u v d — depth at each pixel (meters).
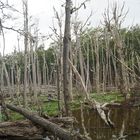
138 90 22.09
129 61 31.11
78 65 41.72
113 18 21.69
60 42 20.42
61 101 18.70
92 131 15.57
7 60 50.03
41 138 14.53
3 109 19.78
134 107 22.64
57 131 12.54
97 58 38.25
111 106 23.00
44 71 47.06
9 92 38.88
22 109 18.95
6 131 14.35
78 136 11.05
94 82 44.34
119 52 21.81
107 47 29.80
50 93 35.72
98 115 19.95
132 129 15.89
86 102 21.55
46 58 55.28
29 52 36.28
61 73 20.67
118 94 32.88
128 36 42.47
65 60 14.73
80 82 17.50
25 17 27.89
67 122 14.48
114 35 21.69
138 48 42.25
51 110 22.91
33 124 15.27
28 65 36.62
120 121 18.25
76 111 22.44
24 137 14.48
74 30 24.55
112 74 48.31
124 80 22.50
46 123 13.85
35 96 30.39
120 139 13.94
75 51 24.73
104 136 14.41
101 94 35.16
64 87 14.80
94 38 40.62
